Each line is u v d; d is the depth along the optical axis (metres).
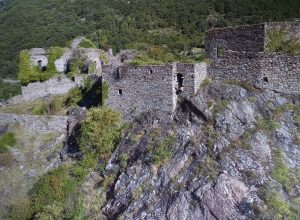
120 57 41.78
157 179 23.72
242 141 23.48
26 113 37.47
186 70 26.53
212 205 21.02
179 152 24.22
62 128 32.81
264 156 22.78
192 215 21.20
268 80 25.64
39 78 42.38
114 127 28.45
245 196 21.00
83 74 41.62
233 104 25.19
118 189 24.78
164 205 22.30
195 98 26.06
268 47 25.77
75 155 29.52
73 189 26.89
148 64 27.91
